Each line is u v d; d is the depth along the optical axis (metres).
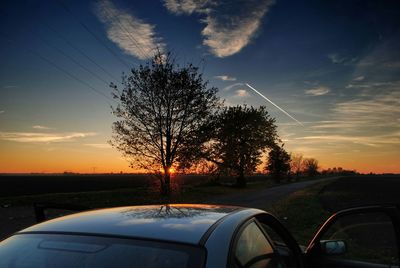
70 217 2.98
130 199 33.47
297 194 42.28
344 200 31.53
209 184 66.56
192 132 35.00
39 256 2.35
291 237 4.12
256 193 47.22
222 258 2.30
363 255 8.12
